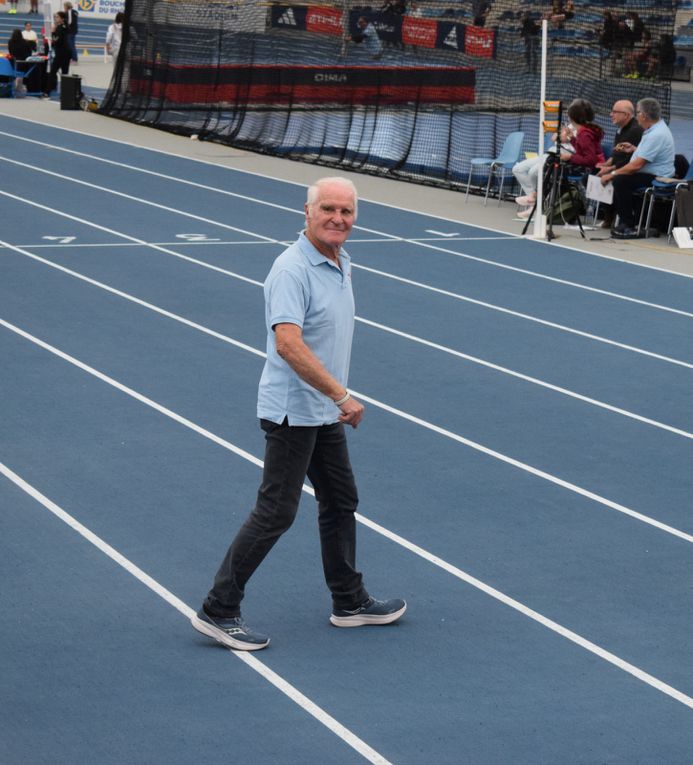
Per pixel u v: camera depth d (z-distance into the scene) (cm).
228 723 622
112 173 2572
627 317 1558
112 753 591
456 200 2414
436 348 1380
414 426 1115
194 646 705
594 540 875
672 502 955
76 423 1089
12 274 1659
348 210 665
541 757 598
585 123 2147
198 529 870
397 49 3109
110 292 1577
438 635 727
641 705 652
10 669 670
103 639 709
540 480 991
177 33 3416
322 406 684
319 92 3080
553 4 2936
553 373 1303
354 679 672
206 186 2462
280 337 657
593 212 2267
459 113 2930
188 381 1223
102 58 5234
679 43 4706
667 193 2030
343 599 730
